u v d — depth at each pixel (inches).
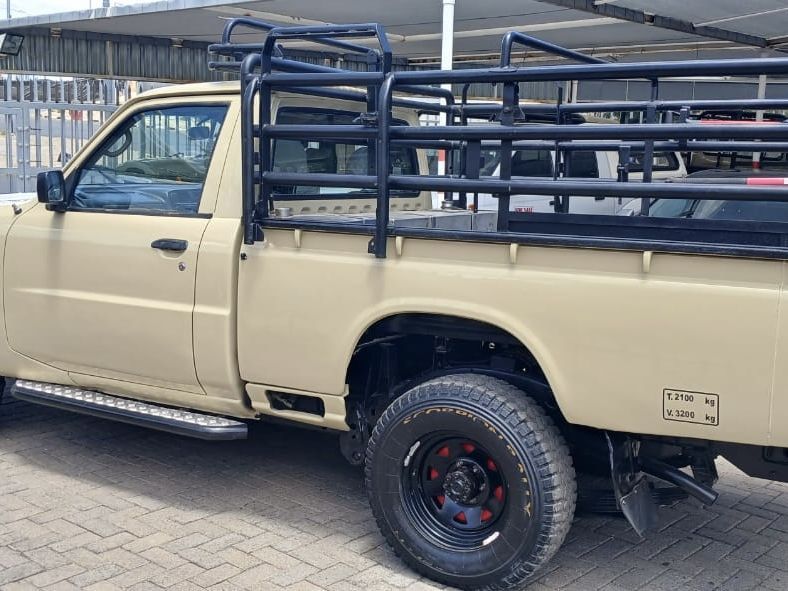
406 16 418.0
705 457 153.3
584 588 150.7
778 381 123.2
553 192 136.7
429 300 145.6
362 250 152.7
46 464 204.1
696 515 183.2
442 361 163.2
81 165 190.5
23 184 522.0
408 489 152.3
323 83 153.3
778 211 245.1
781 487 198.8
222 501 184.9
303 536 168.6
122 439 221.9
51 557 158.1
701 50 544.7
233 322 167.5
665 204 298.5
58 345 192.9
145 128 182.7
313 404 167.8
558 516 139.1
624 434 143.9
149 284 176.1
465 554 145.9
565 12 399.2
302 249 158.4
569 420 138.4
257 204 162.6
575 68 132.4
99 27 478.9
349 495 189.5
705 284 126.3
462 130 141.7
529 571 141.1
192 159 176.2
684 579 154.9
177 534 168.4
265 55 159.5
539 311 137.6
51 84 540.7
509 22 435.2
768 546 168.7
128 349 181.3
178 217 174.9
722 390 126.7
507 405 141.3
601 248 132.4
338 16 418.6
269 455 213.5
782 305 121.9
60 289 190.1
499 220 142.3
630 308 131.0
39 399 194.9
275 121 178.1
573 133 134.1
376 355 166.4
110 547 162.4
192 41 550.6
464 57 594.2
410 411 147.8
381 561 158.4
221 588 147.9
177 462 207.3
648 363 130.9
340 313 154.6
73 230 187.2
